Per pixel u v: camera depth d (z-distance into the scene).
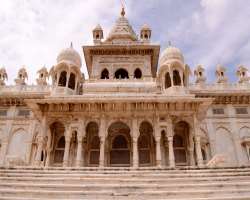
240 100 34.62
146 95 24.48
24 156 32.03
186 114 23.45
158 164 21.39
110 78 34.16
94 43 37.97
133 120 23.28
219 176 13.52
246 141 32.22
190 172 14.22
